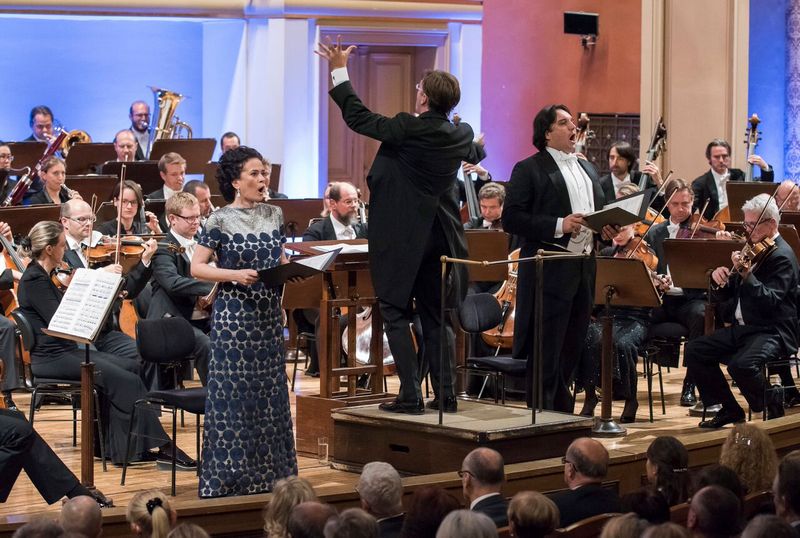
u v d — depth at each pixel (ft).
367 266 26.61
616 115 52.31
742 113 45.37
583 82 53.11
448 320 24.31
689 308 32.07
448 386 24.71
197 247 22.17
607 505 18.79
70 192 38.78
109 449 26.48
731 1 44.98
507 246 32.40
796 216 34.04
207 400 22.52
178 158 38.91
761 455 19.70
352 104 23.15
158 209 37.42
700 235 34.45
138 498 16.40
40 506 23.08
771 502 18.80
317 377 36.04
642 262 26.66
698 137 45.65
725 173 41.52
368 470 17.89
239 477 22.24
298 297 28.17
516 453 23.22
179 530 14.28
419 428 23.53
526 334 26.43
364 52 59.41
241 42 56.29
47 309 25.96
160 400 23.70
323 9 56.08
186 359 28.12
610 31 52.47
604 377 27.43
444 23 58.90
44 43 57.06
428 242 23.38
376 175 23.25
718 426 28.58
